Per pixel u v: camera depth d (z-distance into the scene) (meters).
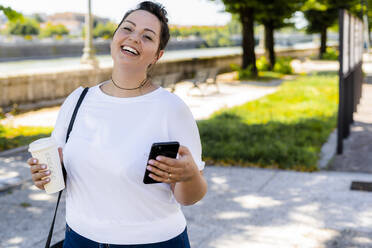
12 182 5.94
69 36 88.69
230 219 4.68
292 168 6.66
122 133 1.85
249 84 20.33
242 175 6.30
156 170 1.68
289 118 10.62
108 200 1.86
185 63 21.84
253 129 9.03
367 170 6.68
